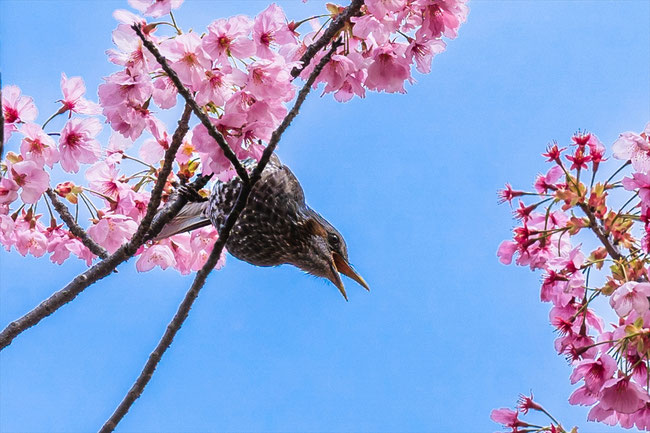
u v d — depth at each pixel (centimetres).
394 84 673
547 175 787
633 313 711
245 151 587
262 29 596
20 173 625
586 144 776
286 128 571
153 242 791
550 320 799
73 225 733
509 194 832
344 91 718
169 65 558
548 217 826
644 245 745
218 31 557
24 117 647
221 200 830
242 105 577
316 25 685
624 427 736
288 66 594
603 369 704
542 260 820
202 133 584
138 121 613
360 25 627
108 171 747
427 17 650
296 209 884
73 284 655
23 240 741
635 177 733
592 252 771
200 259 830
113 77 594
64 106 671
